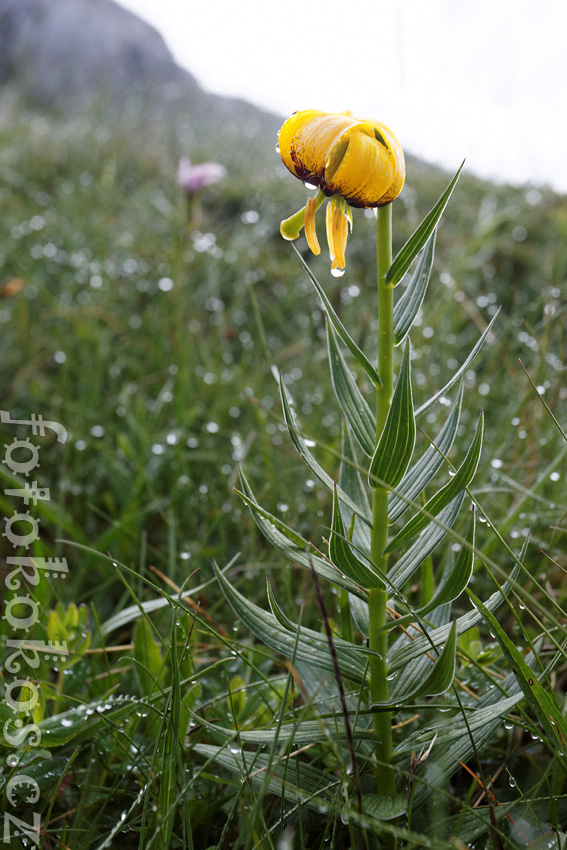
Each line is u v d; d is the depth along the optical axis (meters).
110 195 1.62
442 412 0.75
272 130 2.69
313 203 0.38
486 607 0.40
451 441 0.42
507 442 0.72
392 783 0.41
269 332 1.23
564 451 0.55
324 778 0.41
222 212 1.80
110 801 0.44
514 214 1.56
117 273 1.34
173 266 1.27
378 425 0.40
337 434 0.78
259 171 2.03
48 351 1.07
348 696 0.44
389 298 0.39
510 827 0.41
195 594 0.59
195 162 2.00
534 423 0.71
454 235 1.47
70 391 0.99
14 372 1.02
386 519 0.40
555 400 0.71
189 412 0.83
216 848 0.39
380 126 0.37
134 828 0.41
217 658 0.54
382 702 0.40
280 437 0.80
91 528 0.71
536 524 0.62
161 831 0.38
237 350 1.16
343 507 0.44
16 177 1.81
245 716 0.47
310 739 0.40
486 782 0.44
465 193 1.82
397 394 0.38
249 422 0.87
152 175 1.96
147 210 1.63
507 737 0.47
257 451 0.80
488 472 0.69
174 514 0.69
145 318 1.17
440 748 0.40
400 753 0.41
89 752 0.46
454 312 1.10
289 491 0.72
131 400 0.99
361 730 0.41
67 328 1.14
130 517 0.64
